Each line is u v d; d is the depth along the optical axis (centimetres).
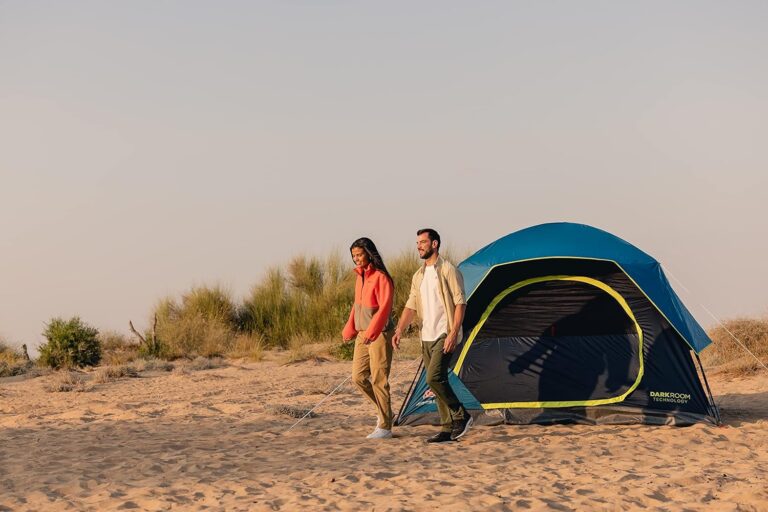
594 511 534
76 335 1956
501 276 923
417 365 1655
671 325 883
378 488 614
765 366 1318
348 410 1115
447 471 664
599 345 913
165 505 583
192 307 2344
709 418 870
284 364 1895
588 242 905
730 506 529
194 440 863
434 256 813
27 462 752
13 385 1634
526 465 685
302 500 579
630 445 766
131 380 1656
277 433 898
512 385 911
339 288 2425
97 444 849
